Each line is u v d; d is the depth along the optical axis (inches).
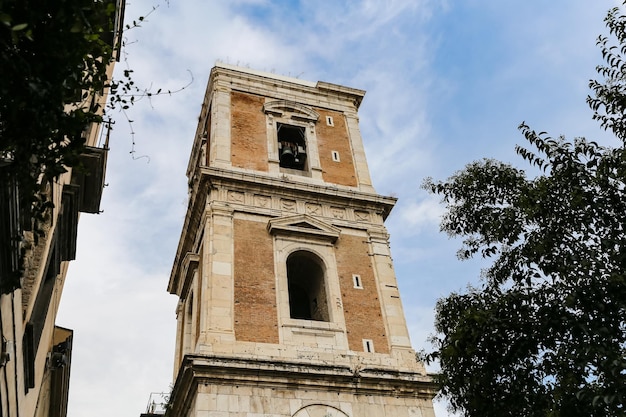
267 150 1245.1
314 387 842.8
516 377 469.1
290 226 1072.2
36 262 561.6
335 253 1074.1
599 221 466.3
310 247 1066.1
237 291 952.3
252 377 820.0
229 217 1059.9
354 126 1391.5
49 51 308.3
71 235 752.3
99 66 369.7
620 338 414.6
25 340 586.9
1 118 304.2
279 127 1338.6
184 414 854.5
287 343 906.7
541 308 455.8
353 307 997.8
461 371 502.0
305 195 1151.0
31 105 298.5
